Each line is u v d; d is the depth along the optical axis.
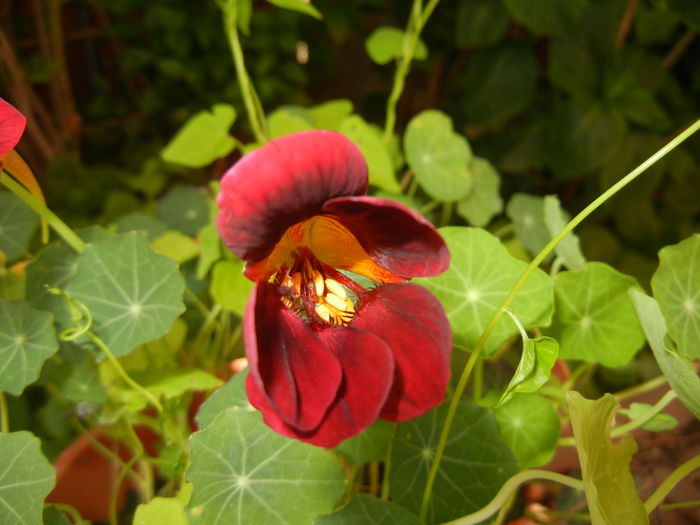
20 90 0.40
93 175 0.43
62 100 0.46
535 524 0.18
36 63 0.41
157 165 0.40
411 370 0.11
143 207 0.33
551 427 0.15
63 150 0.46
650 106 0.32
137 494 0.21
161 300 0.15
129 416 0.18
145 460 0.17
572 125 0.33
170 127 0.53
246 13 0.20
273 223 0.10
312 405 0.10
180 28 0.47
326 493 0.12
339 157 0.10
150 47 0.50
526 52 0.38
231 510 0.12
